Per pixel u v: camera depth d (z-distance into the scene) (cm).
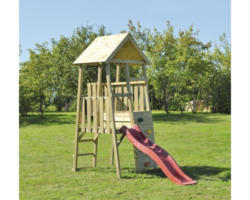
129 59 797
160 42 2859
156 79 2853
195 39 2908
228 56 3359
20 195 609
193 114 3003
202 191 618
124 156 999
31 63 2998
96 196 598
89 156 1004
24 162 920
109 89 741
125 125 812
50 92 2692
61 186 670
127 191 625
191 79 2984
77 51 2488
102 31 2616
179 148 1139
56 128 1861
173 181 682
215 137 1411
